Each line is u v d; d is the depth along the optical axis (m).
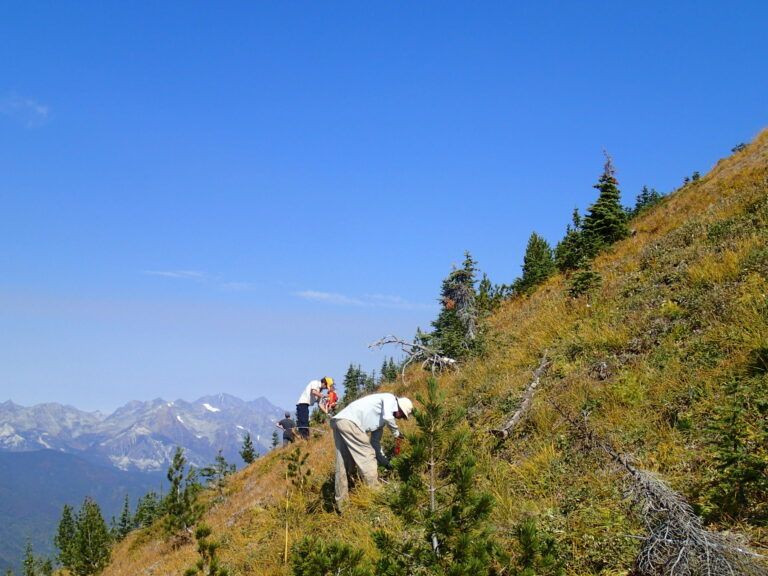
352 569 4.70
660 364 7.72
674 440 6.00
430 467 5.29
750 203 12.20
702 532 4.01
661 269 11.45
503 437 7.92
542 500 6.07
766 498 4.71
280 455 16.19
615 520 5.18
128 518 47.59
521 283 24.08
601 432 6.82
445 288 15.91
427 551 4.50
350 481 8.63
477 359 12.79
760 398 5.72
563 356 9.70
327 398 16.69
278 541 8.16
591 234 21.48
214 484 17.52
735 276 8.96
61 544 33.09
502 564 4.61
